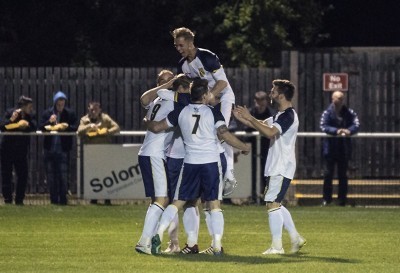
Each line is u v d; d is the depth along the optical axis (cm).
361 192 5112
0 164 5022
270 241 3756
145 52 6775
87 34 6712
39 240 3684
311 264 3061
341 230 4141
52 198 4972
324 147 5062
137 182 4959
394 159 5703
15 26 6731
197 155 3238
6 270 2927
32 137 5016
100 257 3219
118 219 4425
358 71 5812
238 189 4941
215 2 6525
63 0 6712
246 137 4931
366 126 5825
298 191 5169
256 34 6375
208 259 3166
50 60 6631
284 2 6381
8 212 4659
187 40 3347
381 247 3578
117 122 5716
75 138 4972
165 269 2930
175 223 3403
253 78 5744
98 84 5712
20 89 5700
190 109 3244
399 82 5819
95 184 4953
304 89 5788
